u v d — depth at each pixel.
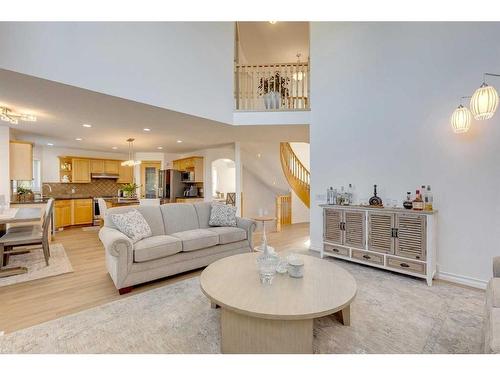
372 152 3.72
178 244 3.14
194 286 2.89
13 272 3.25
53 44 2.66
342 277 2.13
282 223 7.86
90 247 4.76
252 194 8.86
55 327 2.04
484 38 2.78
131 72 3.28
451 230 3.01
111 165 8.21
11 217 3.30
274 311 1.58
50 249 4.60
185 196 7.93
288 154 7.83
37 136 5.70
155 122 4.46
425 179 3.21
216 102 4.38
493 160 2.72
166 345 1.82
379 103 3.64
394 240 3.16
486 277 2.77
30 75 2.53
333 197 4.12
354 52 3.93
